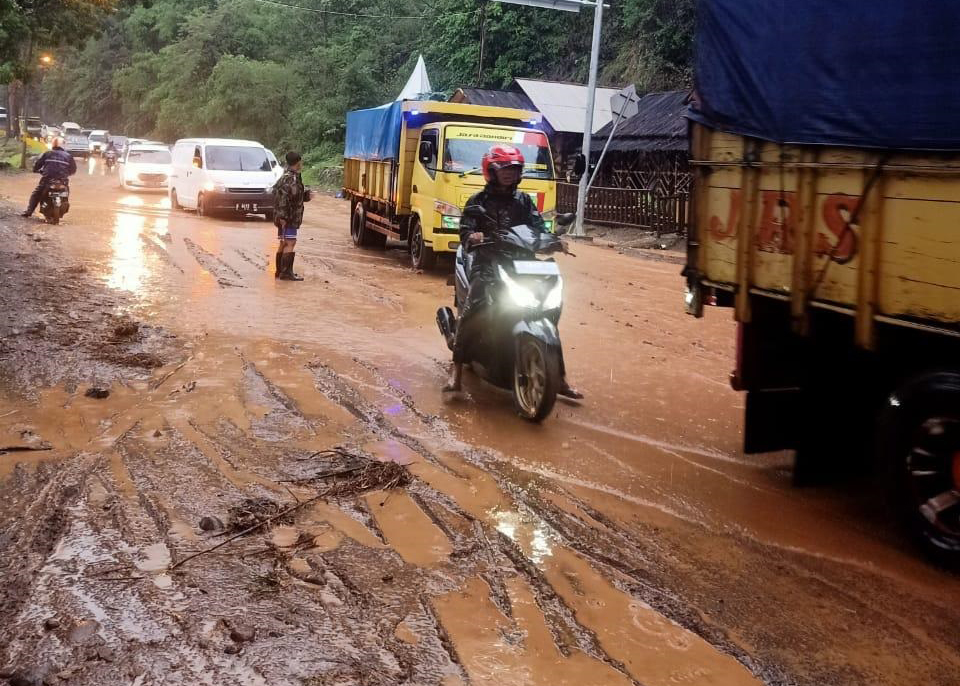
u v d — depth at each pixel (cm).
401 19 4938
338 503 493
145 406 649
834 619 385
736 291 526
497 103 2834
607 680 330
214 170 2220
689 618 381
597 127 2825
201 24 5691
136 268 1316
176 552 420
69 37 3997
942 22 388
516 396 676
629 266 1669
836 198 450
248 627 349
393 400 703
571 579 413
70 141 5134
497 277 671
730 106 511
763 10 481
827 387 526
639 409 707
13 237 1578
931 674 345
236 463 544
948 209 396
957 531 429
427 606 380
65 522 449
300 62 5241
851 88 431
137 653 331
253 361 797
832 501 525
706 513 500
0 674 317
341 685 317
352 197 1864
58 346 808
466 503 500
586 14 3544
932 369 436
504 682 326
